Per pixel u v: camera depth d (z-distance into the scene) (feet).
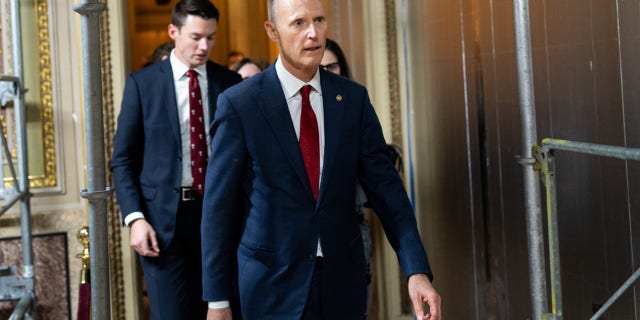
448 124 14.75
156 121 12.87
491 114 12.71
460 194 14.43
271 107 9.08
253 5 29.55
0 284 14.10
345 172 9.20
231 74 13.38
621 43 8.69
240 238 9.33
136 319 15.98
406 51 16.85
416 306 8.83
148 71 13.15
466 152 13.98
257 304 9.12
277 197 9.08
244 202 9.31
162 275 12.82
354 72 17.87
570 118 10.04
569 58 9.94
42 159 15.19
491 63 12.52
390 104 16.98
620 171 8.95
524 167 9.36
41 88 15.14
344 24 18.04
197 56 12.79
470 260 14.19
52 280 15.35
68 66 15.25
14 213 15.06
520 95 9.29
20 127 14.06
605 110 9.14
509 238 12.41
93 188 9.46
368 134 9.44
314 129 9.17
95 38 9.23
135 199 12.72
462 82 13.88
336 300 9.25
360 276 9.50
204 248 9.19
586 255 9.95
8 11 14.83
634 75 8.48
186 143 12.92
